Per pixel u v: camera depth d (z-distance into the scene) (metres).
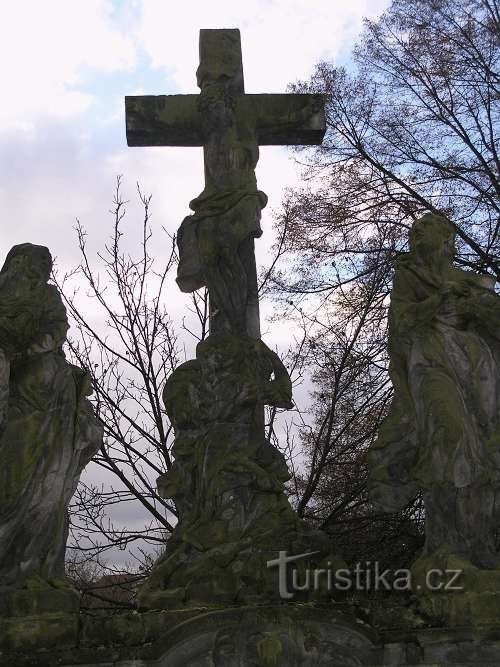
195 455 6.84
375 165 15.05
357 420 13.97
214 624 5.62
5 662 5.64
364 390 13.68
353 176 15.34
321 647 5.67
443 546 6.17
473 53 15.10
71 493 6.46
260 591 6.14
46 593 5.91
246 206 7.75
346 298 14.60
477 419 6.40
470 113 14.95
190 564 6.33
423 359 6.48
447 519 6.23
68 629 5.77
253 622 5.63
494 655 5.65
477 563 6.14
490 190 14.52
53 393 6.41
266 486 6.61
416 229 6.89
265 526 6.47
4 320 6.33
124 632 5.78
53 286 6.74
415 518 12.44
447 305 6.62
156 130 8.32
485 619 5.71
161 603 6.12
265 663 5.56
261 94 8.42
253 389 6.98
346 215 14.93
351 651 5.69
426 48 15.23
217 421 6.91
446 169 14.50
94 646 5.75
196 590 6.16
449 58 15.08
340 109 15.32
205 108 8.27
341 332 14.20
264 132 8.45
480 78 14.96
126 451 12.79
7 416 6.28
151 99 8.32
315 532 6.42
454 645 5.68
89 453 6.56
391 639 5.73
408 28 15.35
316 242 15.04
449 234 6.90
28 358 6.47
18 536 6.15
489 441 6.32
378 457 6.45
